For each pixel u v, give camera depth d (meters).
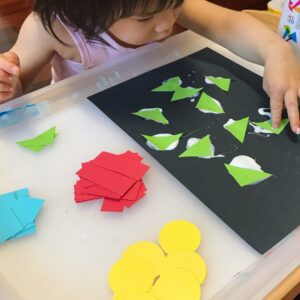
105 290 0.38
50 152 0.51
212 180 0.46
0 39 1.16
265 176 0.46
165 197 0.45
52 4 0.60
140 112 0.55
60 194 0.46
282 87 0.56
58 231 0.42
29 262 0.40
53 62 0.81
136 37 0.65
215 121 0.53
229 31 0.68
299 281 0.37
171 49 0.67
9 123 0.54
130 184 0.46
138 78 0.61
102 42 0.70
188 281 0.37
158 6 0.56
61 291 0.38
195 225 0.42
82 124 0.54
